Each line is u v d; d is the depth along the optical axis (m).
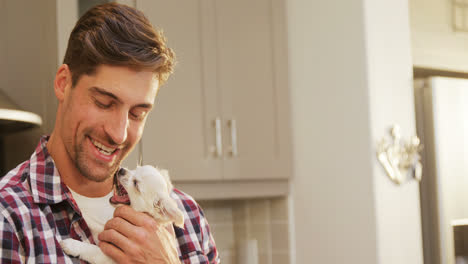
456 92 2.65
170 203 1.07
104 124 0.99
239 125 2.45
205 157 2.34
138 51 0.97
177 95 2.27
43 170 1.00
